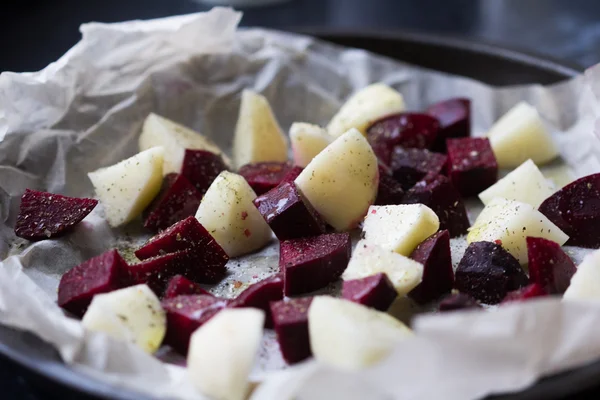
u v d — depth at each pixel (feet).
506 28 2.23
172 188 1.26
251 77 1.54
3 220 1.26
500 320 0.86
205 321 1.01
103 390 0.90
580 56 2.02
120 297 1.02
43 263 1.19
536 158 1.41
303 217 1.16
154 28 1.42
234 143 1.46
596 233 1.22
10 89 1.29
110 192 1.27
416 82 1.58
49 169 1.33
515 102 1.53
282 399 0.88
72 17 2.13
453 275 1.15
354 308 0.97
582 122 1.43
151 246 1.16
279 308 1.01
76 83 1.37
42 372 0.93
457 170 1.34
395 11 2.36
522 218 1.18
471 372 0.87
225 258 1.18
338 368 0.86
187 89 1.49
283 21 2.23
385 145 1.43
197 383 0.93
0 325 1.02
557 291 1.10
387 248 1.13
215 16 1.45
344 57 1.59
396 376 0.86
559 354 0.89
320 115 1.56
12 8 2.16
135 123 1.43
